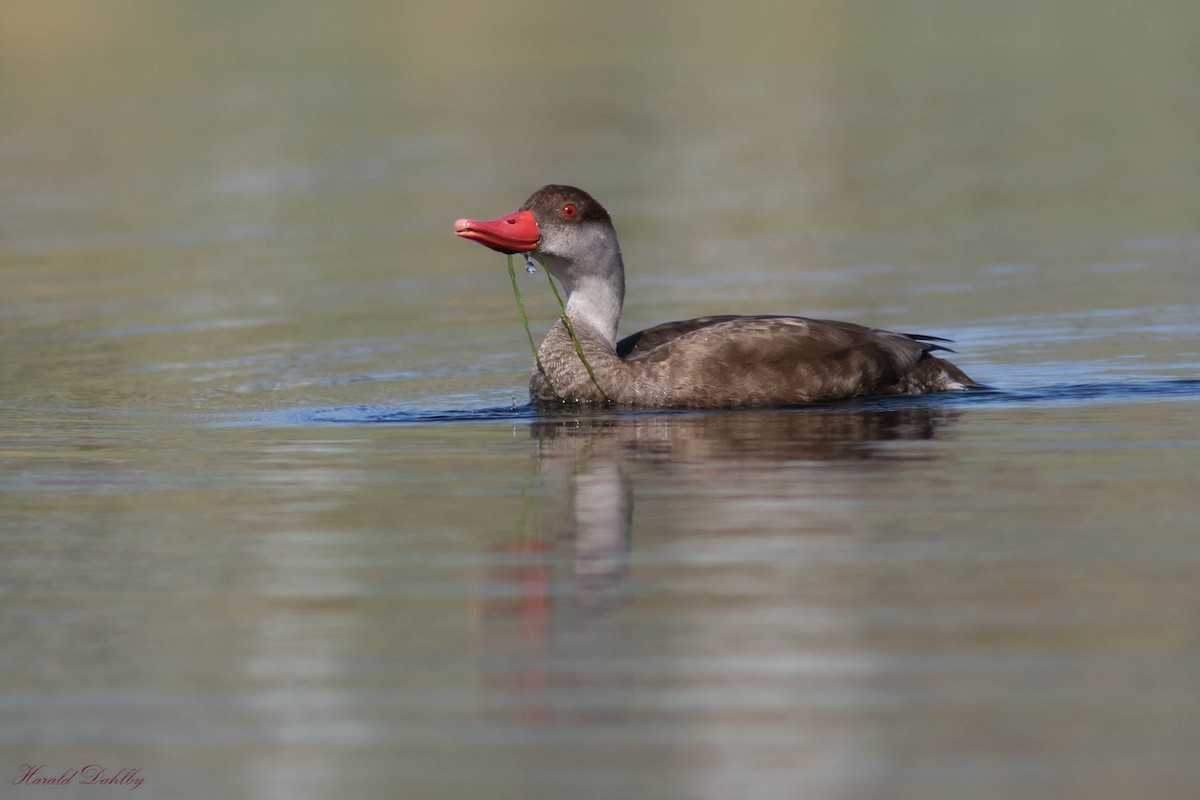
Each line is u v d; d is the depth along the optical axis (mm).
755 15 50938
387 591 8578
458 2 53469
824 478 10734
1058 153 28797
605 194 26047
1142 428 12094
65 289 20438
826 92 36688
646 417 13094
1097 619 7812
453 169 28625
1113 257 20500
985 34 45469
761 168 28125
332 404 14203
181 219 25188
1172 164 27250
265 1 52719
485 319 18266
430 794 6277
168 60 42062
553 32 47875
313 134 32531
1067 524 9445
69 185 28094
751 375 13383
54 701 7246
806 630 7770
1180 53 40406
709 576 8641
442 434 12719
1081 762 6371
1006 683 7113
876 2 52781
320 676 7441
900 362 13719
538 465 11438
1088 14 48156
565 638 7789
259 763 6590
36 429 13172
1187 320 16828
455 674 7406
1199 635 7574
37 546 9586
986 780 6258
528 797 6227
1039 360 15289
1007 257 20797
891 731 6668
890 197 25328
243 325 18109
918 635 7668
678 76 39562
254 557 9273
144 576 8961
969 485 10445
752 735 6684
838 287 19344
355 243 23109
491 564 9000
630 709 6945
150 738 6859
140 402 14398
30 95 37594
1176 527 9312
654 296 19203
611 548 9219
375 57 42938
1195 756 6402
